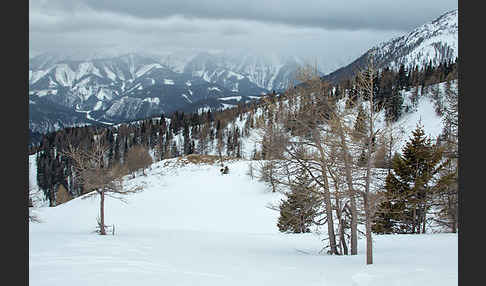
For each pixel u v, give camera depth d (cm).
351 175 1889
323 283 1334
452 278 1266
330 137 1892
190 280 1346
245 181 7156
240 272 1533
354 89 1809
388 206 3123
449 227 3403
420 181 3059
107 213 5859
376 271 1446
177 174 8106
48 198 10769
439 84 10225
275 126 2023
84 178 3288
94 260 1678
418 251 1994
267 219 5041
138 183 7725
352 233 2086
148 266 1598
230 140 12281
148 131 14775
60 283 1234
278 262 1817
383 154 1891
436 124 8019
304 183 2125
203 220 5191
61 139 12600
